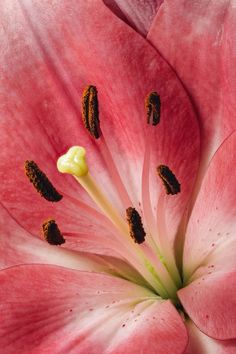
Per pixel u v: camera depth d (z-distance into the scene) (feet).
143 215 1.18
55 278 1.13
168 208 1.17
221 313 1.04
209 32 1.14
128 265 1.19
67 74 1.19
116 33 1.16
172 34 1.15
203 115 1.16
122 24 1.15
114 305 1.14
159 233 1.16
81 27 1.17
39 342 1.10
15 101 1.19
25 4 1.18
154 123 1.14
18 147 1.19
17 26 1.19
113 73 1.17
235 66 1.12
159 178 1.18
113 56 1.16
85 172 1.13
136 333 1.08
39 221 1.18
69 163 1.13
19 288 1.12
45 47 1.19
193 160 1.16
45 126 1.20
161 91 1.16
